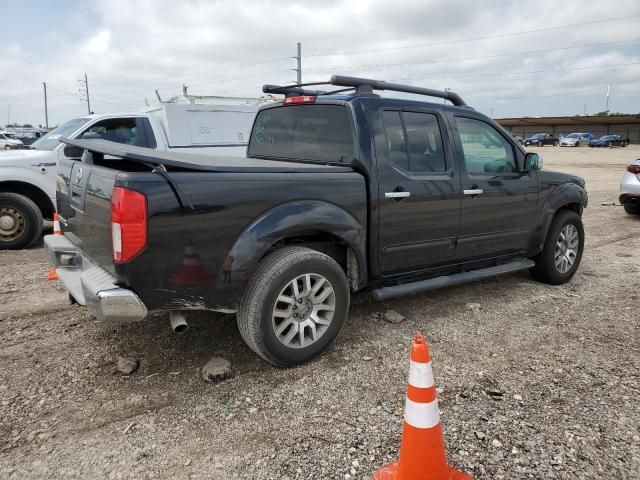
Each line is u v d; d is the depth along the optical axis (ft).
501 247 16.10
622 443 8.87
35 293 16.90
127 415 9.74
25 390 10.59
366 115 12.77
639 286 18.07
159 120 28.48
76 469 8.25
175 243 9.78
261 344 10.92
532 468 8.25
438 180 13.87
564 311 15.46
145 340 13.01
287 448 8.79
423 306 15.79
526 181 16.37
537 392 10.59
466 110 15.15
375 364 11.82
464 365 11.78
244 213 10.55
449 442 8.88
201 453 8.66
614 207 38.42
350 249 12.62
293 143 14.42
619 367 11.71
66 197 12.96
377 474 7.93
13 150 25.99
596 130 231.50
